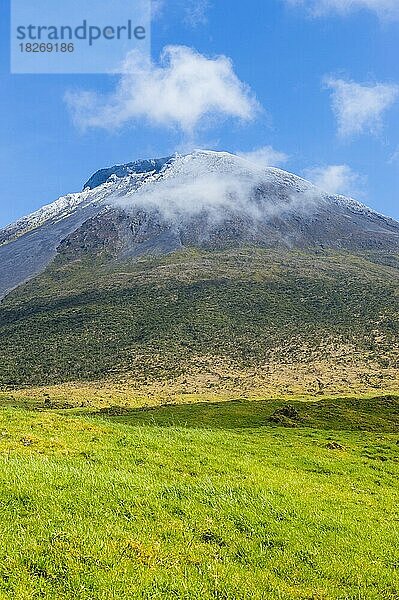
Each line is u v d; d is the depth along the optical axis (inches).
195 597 474.0
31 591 436.1
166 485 696.4
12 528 512.7
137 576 480.4
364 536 671.1
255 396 4864.7
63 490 609.9
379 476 1099.9
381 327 7337.6
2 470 638.5
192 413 2314.2
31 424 995.3
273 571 547.8
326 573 559.8
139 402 4608.8
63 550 494.3
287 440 1407.5
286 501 734.5
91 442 905.5
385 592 542.9
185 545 555.5
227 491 718.5
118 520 573.0
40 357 7190.0
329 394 4840.1
